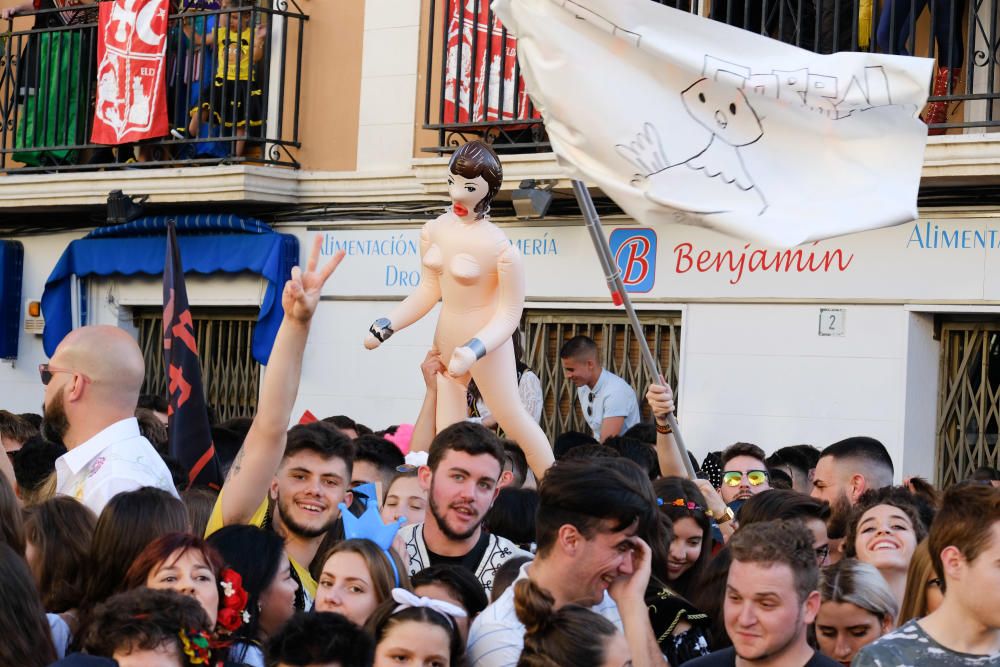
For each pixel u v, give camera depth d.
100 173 19.66
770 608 6.68
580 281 17.19
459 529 8.77
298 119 19.19
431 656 6.54
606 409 15.92
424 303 10.91
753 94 9.55
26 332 21.61
